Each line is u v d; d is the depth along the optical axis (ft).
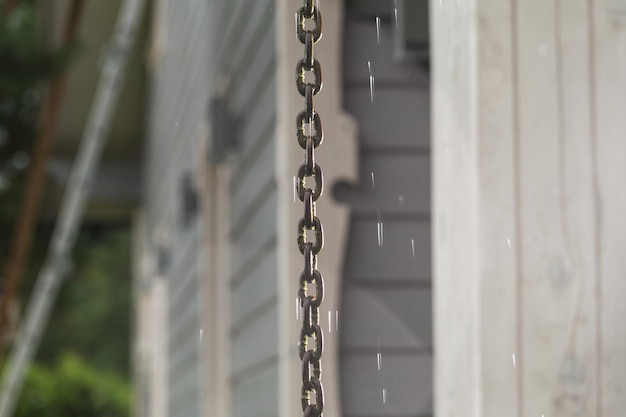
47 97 38.09
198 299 25.27
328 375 13.82
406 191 14.23
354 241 14.10
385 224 14.16
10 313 38.93
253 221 17.65
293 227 13.78
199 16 26.71
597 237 7.13
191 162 28.99
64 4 40.11
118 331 134.62
